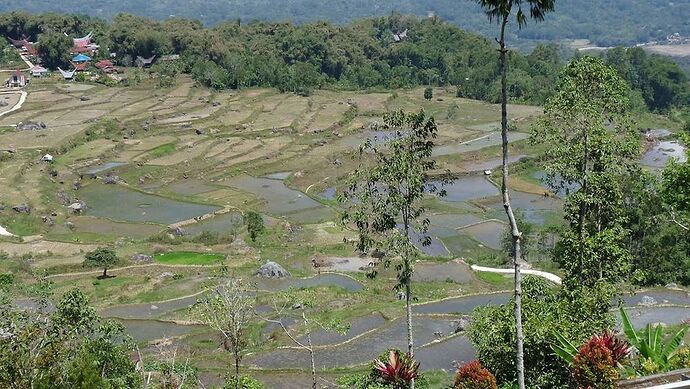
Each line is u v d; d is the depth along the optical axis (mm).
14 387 23281
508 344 28188
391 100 164250
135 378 32844
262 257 69750
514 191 97375
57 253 70000
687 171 35188
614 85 33438
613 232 33719
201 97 154250
